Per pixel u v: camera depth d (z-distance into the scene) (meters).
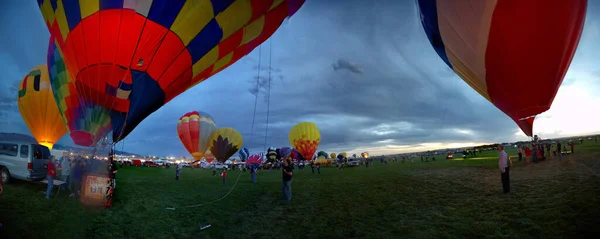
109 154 6.58
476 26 4.96
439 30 5.79
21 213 5.61
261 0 7.58
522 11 4.41
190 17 6.23
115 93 6.04
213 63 7.62
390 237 4.83
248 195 9.75
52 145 12.45
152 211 6.98
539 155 16.86
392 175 14.80
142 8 5.68
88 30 5.62
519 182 8.78
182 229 5.72
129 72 5.96
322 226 5.79
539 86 4.76
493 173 12.29
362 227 5.54
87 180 6.61
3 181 8.33
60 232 4.95
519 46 4.61
